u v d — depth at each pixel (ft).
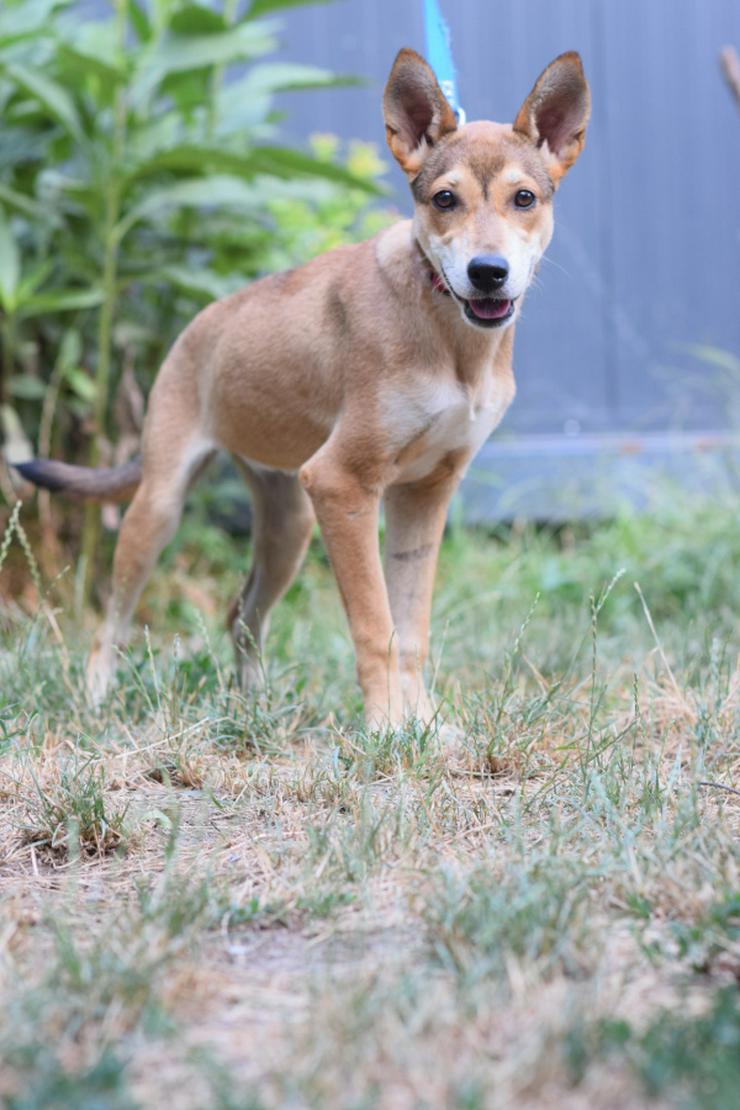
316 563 26.13
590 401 30.42
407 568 16.01
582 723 14.88
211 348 17.13
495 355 15.05
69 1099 6.74
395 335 14.40
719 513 24.76
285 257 26.43
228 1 25.04
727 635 19.01
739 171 30.17
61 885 10.72
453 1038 7.52
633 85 29.94
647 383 30.42
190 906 9.41
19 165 25.17
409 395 14.42
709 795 12.40
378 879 10.32
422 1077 7.06
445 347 14.40
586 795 11.88
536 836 11.22
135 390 24.98
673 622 21.26
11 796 12.71
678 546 23.65
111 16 29.45
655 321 30.40
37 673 17.01
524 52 29.86
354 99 30.25
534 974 8.15
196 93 24.12
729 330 30.45
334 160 29.14
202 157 22.63
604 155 30.04
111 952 8.57
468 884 9.68
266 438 16.58
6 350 25.05
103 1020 7.83
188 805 12.73
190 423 17.69
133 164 23.90
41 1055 7.24
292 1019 7.98
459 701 15.66
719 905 9.13
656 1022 7.49
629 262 30.30
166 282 25.18
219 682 16.25
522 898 9.10
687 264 30.35
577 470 28.50
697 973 8.55
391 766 13.25
